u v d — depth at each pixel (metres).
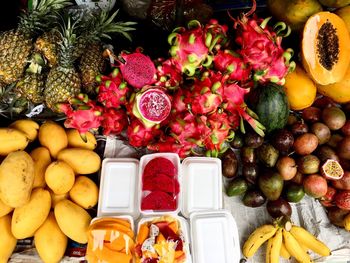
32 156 0.96
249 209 1.06
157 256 0.84
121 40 1.24
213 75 0.89
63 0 1.03
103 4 1.18
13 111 1.08
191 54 0.85
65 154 0.97
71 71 1.02
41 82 1.04
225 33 0.94
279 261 1.01
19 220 0.86
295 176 1.04
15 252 0.95
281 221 0.97
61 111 0.98
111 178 1.02
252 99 1.02
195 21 0.89
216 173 1.02
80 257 0.94
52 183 0.90
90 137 1.03
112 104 0.96
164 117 0.92
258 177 1.03
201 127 0.88
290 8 1.10
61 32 1.04
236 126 0.99
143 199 0.95
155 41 1.25
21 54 0.99
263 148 1.03
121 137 1.10
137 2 1.18
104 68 1.10
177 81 0.94
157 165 0.96
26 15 1.03
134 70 0.92
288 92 1.08
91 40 1.08
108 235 0.86
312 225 1.05
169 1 1.15
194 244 0.93
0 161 0.94
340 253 1.02
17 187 0.84
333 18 1.07
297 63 1.11
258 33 0.86
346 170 1.05
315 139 1.02
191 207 0.99
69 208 0.92
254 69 0.92
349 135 1.05
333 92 1.13
